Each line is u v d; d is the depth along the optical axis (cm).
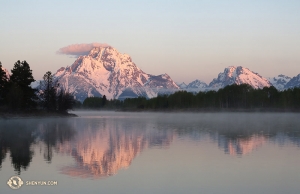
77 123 10556
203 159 3656
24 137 5941
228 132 6819
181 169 3186
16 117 12238
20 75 13125
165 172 3075
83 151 4238
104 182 2748
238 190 2555
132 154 3988
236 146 4634
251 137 5788
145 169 3195
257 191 2530
